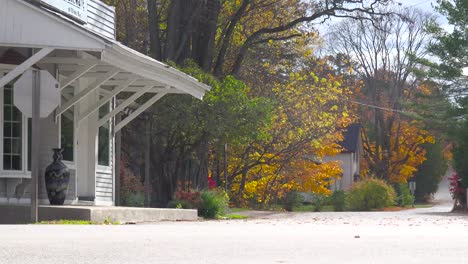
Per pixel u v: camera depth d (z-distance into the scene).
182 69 36.75
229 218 31.33
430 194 110.56
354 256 10.53
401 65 91.50
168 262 9.55
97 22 28.00
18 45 20.91
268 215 37.41
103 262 9.47
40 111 18.98
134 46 46.19
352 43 90.88
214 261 9.74
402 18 50.78
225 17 48.41
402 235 15.24
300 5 47.62
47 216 20.56
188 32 41.53
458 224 24.38
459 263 9.69
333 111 60.97
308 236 14.56
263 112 36.09
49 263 9.30
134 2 46.88
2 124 22.81
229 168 52.31
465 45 56.56
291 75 54.03
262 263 9.58
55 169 22.92
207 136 36.16
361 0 45.38
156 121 35.34
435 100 60.28
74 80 24.12
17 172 23.12
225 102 34.91
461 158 53.47
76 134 25.88
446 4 56.69
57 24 20.95
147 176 34.47
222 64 44.53
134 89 29.33
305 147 55.44
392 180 97.00
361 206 65.56
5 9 20.94
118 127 29.38
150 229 16.58
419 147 98.88
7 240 12.35
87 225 18.22
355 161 96.44
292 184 61.28
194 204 30.84
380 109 93.88
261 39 47.81
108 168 29.06
